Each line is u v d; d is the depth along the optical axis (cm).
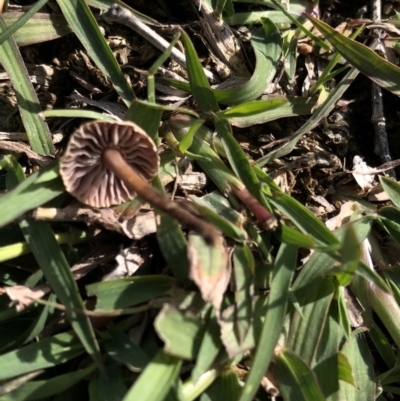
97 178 13
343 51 16
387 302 15
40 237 13
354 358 15
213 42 17
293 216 14
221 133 15
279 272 13
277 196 14
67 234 14
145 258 14
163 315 12
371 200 16
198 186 15
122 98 15
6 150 15
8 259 14
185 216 12
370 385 14
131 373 13
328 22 19
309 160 16
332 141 17
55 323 14
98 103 16
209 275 12
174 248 13
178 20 18
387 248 16
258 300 13
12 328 14
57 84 16
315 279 14
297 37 17
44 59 16
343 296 14
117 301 13
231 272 13
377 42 18
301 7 18
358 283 15
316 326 14
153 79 14
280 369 13
